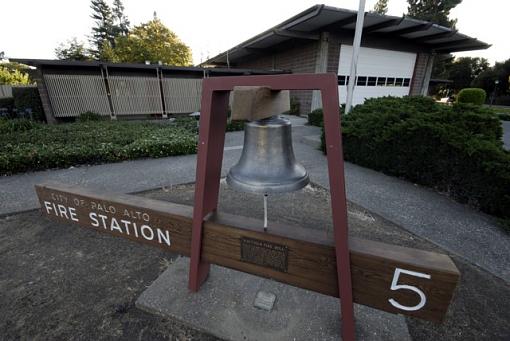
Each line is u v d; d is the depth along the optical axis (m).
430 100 4.82
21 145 4.76
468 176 2.98
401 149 3.77
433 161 3.40
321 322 1.39
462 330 1.45
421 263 0.96
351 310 1.12
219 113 1.30
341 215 1.00
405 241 2.31
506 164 2.64
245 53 13.93
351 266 1.07
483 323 1.50
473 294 1.72
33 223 2.59
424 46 11.21
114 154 4.71
